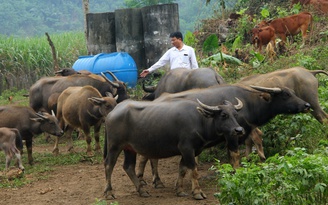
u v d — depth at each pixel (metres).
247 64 16.22
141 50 19.30
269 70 14.43
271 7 21.47
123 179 11.23
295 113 9.97
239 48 18.08
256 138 10.47
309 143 10.37
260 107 9.98
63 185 11.12
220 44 20.30
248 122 9.96
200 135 9.13
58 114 14.84
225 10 23.25
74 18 66.94
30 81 27.39
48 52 27.36
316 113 10.58
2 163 13.56
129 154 9.98
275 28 17.38
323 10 19.41
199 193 9.30
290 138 10.61
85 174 11.91
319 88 11.96
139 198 9.76
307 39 17.62
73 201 9.90
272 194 7.64
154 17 18.80
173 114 9.18
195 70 11.24
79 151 14.49
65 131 15.08
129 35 19.22
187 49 12.74
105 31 19.70
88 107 13.49
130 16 19.17
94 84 15.51
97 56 18.16
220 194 7.89
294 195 7.42
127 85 17.80
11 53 27.20
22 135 13.27
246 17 20.23
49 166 12.95
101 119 13.48
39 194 10.54
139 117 9.40
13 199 10.29
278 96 9.92
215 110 8.96
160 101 9.52
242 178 7.64
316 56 15.49
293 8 19.83
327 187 7.33
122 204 9.45
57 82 15.91
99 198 9.94
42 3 67.38
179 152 9.32
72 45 28.47
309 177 7.33
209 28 21.28
